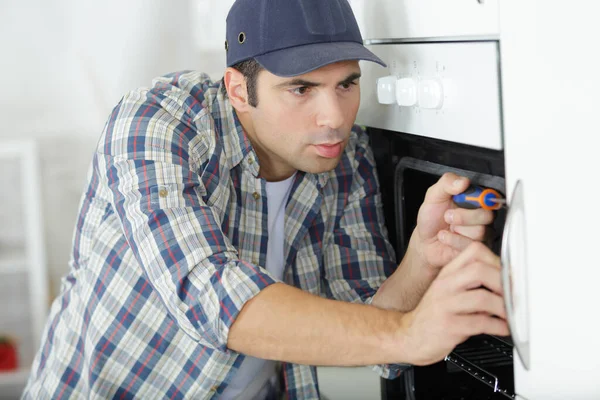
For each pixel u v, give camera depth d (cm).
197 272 103
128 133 116
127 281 123
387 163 132
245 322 97
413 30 110
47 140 260
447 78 103
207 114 122
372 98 127
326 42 111
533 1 83
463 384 125
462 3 97
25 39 259
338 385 144
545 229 85
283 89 110
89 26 250
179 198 109
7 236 265
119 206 113
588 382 82
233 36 117
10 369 244
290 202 132
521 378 92
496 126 93
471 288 95
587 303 81
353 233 136
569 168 81
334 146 113
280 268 135
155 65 247
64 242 263
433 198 104
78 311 133
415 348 91
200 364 124
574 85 79
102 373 126
